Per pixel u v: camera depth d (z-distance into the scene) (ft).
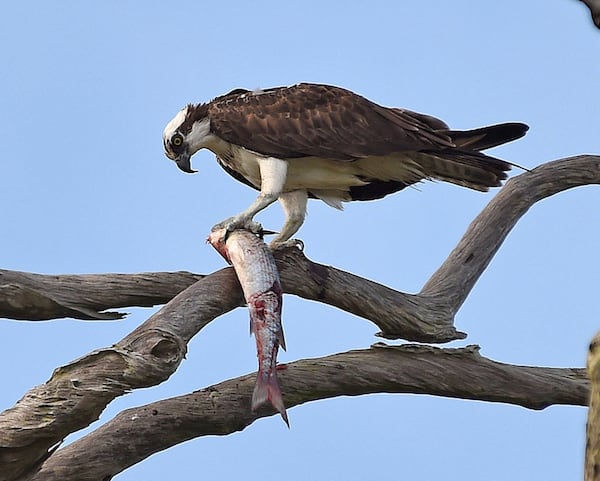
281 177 42.04
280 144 42.09
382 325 38.83
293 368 37.52
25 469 30.58
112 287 37.58
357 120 42.09
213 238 35.99
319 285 37.19
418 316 39.17
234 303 34.53
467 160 40.73
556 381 39.88
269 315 32.76
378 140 41.57
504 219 44.83
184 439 36.45
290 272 36.70
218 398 36.29
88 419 30.22
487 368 38.99
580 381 40.24
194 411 36.04
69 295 36.99
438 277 42.14
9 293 35.83
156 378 30.50
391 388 38.32
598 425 21.24
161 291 38.19
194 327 32.76
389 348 38.42
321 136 41.93
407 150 41.14
